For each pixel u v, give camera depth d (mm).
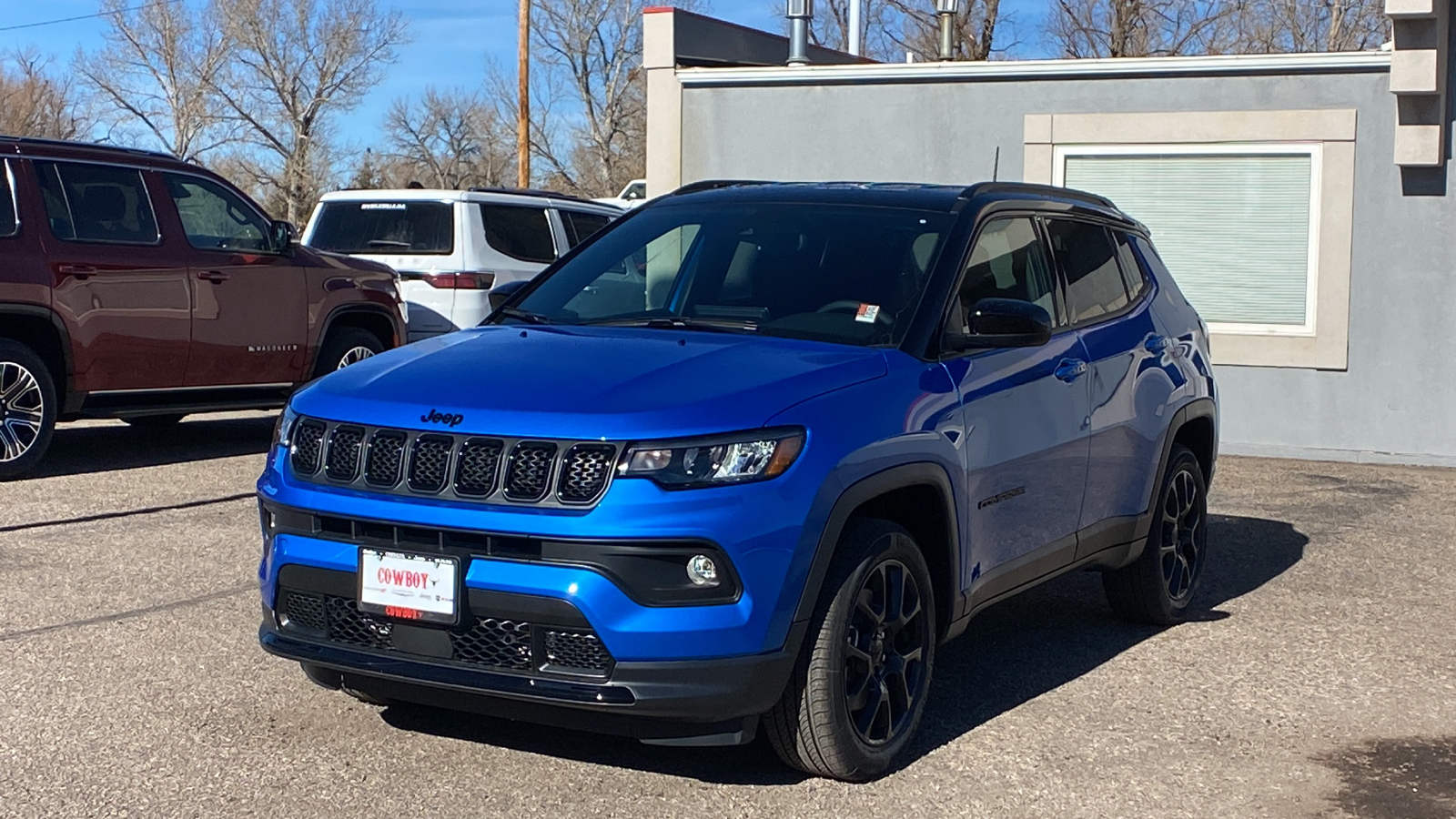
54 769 4359
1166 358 6246
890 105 12672
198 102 56750
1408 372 11453
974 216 5273
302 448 4328
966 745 4758
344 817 4023
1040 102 12281
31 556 7180
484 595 3934
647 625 3861
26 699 5004
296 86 57062
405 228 12617
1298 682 5547
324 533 4199
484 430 4023
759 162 13062
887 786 4363
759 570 3959
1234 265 11891
